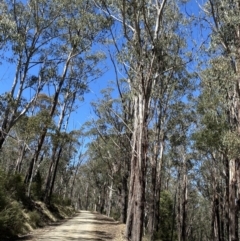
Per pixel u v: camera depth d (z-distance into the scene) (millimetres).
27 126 24734
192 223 58500
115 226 26688
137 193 15453
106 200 61562
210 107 20359
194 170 37906
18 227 16562
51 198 32969
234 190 19812
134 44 16047
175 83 24203
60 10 22719
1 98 19312
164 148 33812
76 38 24297
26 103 21203
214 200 30922
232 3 17141
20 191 22328
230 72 17172
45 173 46812
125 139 32156
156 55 16344
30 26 21906
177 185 41875
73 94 33531
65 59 27109
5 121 19438
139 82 16750
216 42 17734
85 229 22719
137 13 15836
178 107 27828
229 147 16188
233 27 17016
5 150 46281
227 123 19797
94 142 38750
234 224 19547
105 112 33062
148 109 16375
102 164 46281
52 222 25906
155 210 29578
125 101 26703
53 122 26000
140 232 14938
